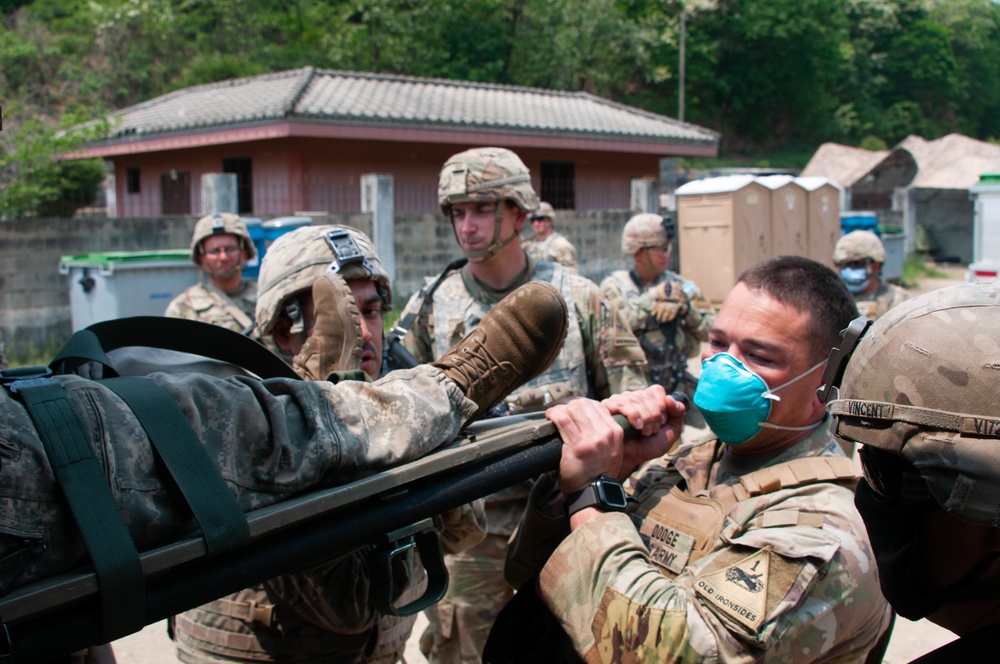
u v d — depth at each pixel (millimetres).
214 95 18453
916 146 30984
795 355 1738
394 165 16234
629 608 1484
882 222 20938
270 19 34969
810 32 47344
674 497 1775
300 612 1968
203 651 2125
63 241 9547
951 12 60000
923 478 1053
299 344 2287
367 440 1328
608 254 14477
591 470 1573
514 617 1729
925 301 1121
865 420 1112
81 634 1036
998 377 1019
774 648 1421
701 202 12305
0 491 999
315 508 1208
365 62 33656
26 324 9391
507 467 1486
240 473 1209
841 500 1582
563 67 35844
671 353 5355
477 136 16547
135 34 32625
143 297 8031
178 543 1094
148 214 18875
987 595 1117
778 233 12648
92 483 1051
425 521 1376
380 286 2365
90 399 1109
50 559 1038
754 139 47969
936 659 1167
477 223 3324
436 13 33438
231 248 5676
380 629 2146
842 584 1468
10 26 32438
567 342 3246
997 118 62281
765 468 1733
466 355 1502
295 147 15125
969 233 24219
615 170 19578
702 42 45625
